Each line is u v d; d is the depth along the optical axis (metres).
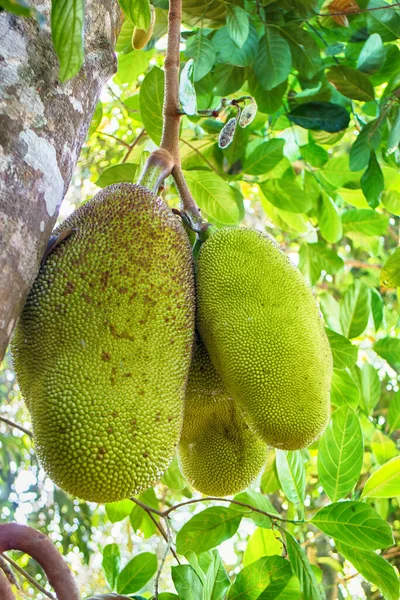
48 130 1.45
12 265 1.38
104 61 1.55
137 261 1.58
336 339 2.28
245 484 1.81
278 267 1.71
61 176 1.47
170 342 1.59
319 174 2.61
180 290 1.62
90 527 3.65
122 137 3.37
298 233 2.75
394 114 2.29
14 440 3.57
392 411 2.41
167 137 1.80
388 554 3.18
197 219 1.80
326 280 3.66
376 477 1.93
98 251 1.57
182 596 1.79
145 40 1.88
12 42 1.44
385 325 2.99
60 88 1.48
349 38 2.40
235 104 1.78
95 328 1.54
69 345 1.54
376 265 3.87
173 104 1.80
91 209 1.62
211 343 1.68
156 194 1.70
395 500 3.25
